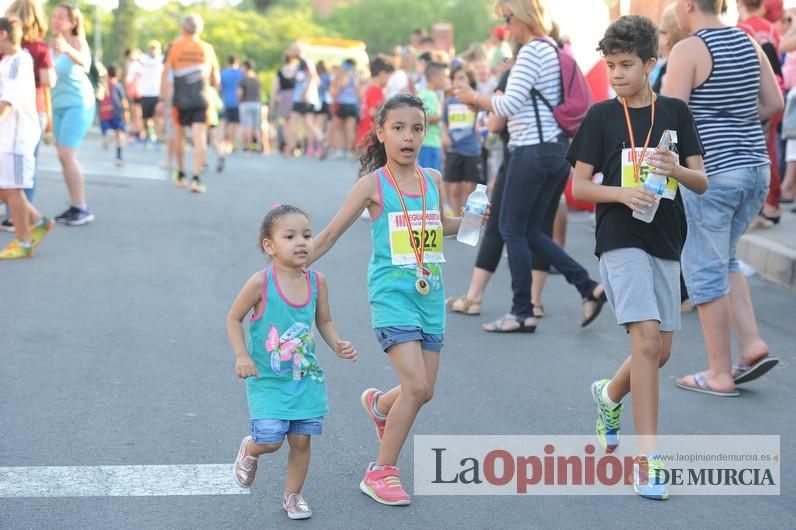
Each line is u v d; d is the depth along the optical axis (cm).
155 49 2223
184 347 683
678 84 596
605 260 496
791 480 493
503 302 859
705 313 622
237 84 2361
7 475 470
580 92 739
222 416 556
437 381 634
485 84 1300
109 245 1012
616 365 681
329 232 462
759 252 965
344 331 742
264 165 1994
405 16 6512
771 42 917
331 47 3412
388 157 475
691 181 482
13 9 988
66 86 1073
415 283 462
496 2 759
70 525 421
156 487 462
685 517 451
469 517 446
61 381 605
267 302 430
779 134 1238
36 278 861
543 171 739
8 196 923
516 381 639
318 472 488
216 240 1062
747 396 622
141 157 1988
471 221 491
